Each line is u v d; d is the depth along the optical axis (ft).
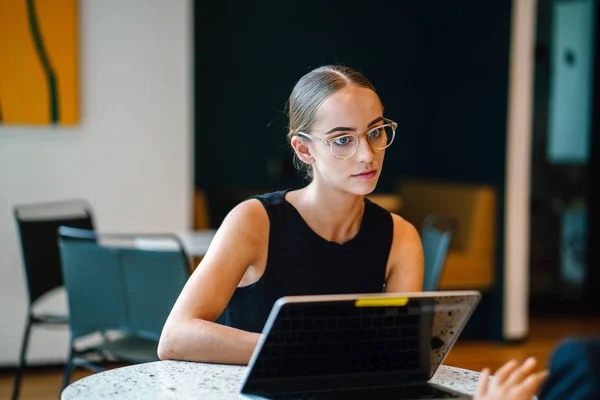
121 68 14.92
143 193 15.15
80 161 14.78
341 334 4.38
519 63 17.76
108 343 10.34
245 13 20.07
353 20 20.98
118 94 14.92
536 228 21.18
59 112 14.47
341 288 5.66
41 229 11.93
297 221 5.58
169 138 15.25
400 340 4.54
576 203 21.31
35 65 14.32
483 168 18.71
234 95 20.12
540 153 20.97
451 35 19.95
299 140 5.39
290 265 5.57
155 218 15.24
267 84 20.38
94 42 14.75
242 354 4.97
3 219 14.47
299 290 5.59
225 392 4.42
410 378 4.66
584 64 20.98
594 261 21.50
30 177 14.56
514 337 18.04
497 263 18.15
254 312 5.61
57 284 12.16
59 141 14.66
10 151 14.44
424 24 21.27
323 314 4.28
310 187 5.62
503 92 18.01
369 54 21.16
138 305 9.55
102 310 9.84
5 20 14.15
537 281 21.31
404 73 21.48
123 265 9.51
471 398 4.41
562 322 20.35
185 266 9.22
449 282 17.70
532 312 21.20
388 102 21.42
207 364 5.03
